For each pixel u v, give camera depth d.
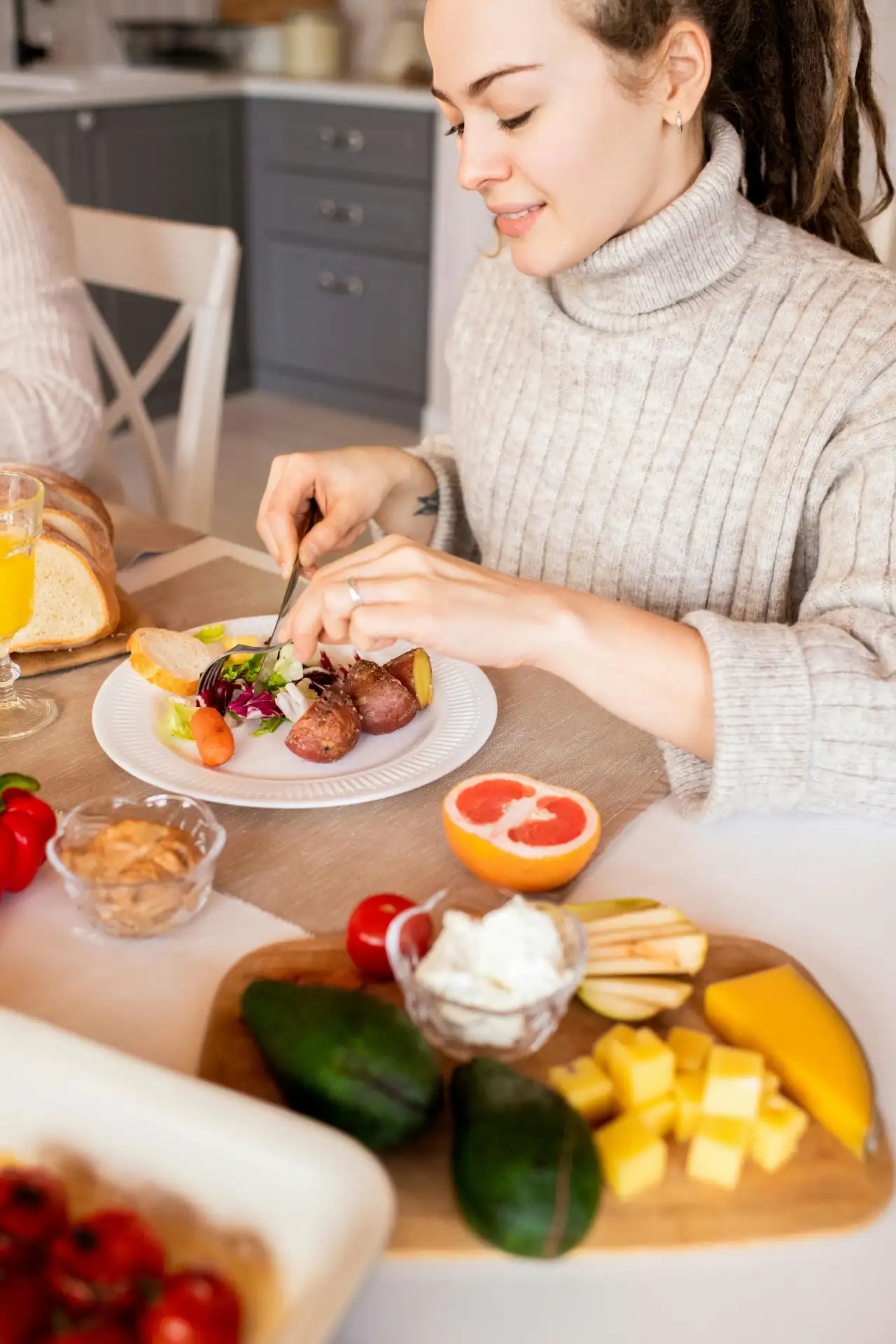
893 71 2.47
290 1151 0.51
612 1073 0.60
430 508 1.41
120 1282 0.47
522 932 0.63
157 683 0.99
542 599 0.87
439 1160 0.58
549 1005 0.62
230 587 1.24
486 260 1.45
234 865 0.82
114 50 4.54
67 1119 0.54
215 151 4.26
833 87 1.14
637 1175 0.56
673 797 0.91
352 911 0.77
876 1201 0.56
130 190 4.00
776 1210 0.56
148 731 0.96
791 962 0.71
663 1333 0.54
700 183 1.09
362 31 4.52
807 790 0.86
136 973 0.72
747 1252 0.55
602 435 1.23
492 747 0.97
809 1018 0.64
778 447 1.13
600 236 1.02
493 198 0.99
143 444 1.98
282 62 4.46
